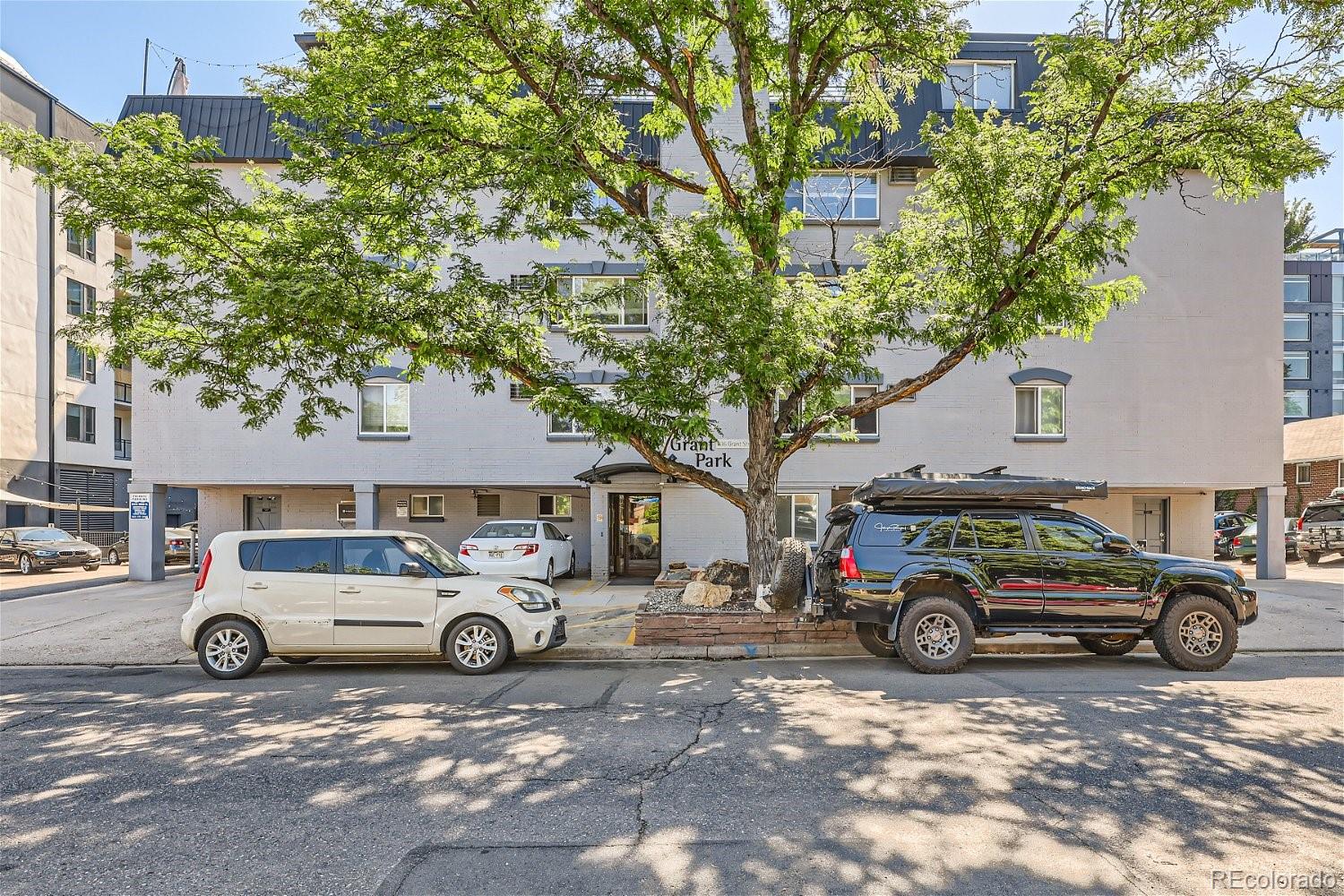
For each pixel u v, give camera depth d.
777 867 3.87
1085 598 8.90
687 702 7.36
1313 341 46.56
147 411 18.64
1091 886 3.66
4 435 28.67
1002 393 18.16
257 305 8.88
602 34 10.34
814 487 18.12
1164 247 18.31
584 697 7.64
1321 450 29.31
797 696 7.59
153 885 3.73
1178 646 8.85
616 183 11.67
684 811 4.61
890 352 18.17
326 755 5.75
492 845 4.15
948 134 10.15
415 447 18.67
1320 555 23.47
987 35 18.81
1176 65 9.56
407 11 10.01
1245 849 4.06
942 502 9.38
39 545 24.52
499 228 10.06
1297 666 9.19
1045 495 9.25
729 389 9.35
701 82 11.53
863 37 10.65
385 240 10.22
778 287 9.80
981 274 10.16
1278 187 10.01
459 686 8.23
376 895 3.62
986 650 10.22
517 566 16.23
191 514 37.00
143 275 9.85
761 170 10.74
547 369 10.59
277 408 10.88
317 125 11.04
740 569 11.78
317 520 21.66
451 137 10.62
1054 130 10.64
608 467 17.61
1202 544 20.86
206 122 18.02
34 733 6.51
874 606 8.87
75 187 9.37
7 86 28.47
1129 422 18.19
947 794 4.85
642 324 18.50
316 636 8.89
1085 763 5.42
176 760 5.68
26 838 4.29
